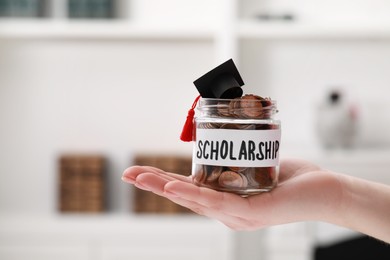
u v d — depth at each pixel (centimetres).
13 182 265
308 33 234
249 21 239
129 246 239
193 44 260
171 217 246
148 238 238
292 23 238
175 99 262
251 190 90
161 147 262
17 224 241
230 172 91
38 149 265
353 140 239
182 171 243
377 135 256
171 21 259
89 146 263
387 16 253
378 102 255
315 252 174
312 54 255
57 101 263
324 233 243
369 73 255
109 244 239
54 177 265
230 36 233
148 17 259
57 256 239
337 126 236
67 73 263
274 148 93
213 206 87
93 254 239
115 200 264
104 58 262
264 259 252
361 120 254
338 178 99
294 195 93
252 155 91
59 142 264
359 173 254
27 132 264
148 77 262
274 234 244
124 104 262
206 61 260
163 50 261
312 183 96
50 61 263
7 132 264
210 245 238
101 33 239
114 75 262
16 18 245
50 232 239
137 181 87
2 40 261
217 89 97
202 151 93
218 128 92
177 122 262
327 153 234
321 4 254
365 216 97
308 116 257
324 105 238
